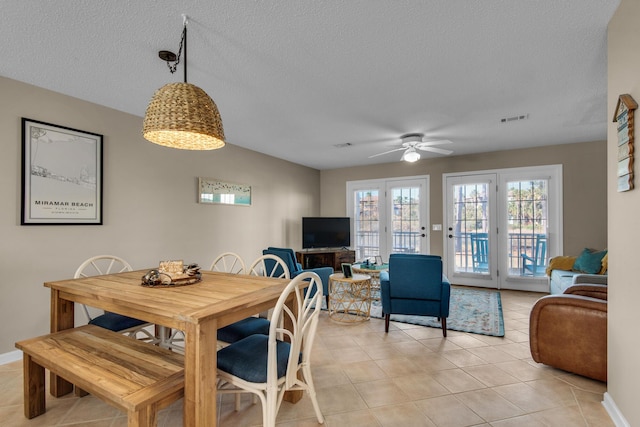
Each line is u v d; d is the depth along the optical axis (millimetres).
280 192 5605
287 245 5754
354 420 1760
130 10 1683
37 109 2621
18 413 1821
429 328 3258
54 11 1686
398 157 5551
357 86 2645
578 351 2176
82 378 1373
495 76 2465
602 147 4422
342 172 6539
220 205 4383
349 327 3293
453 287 5203
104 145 3062
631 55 1530
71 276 2793
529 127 3783
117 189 3166
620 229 1665
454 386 2119
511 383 2154
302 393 2002
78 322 2852
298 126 3748
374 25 1825
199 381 1319
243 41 1987
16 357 2473
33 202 2576
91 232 2953
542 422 1741
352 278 3611
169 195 3682
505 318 3582
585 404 1901
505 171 5020
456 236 5438
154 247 3502
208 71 2385
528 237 4875
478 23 1805
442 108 3158
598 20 1777
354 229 6418
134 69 2359
